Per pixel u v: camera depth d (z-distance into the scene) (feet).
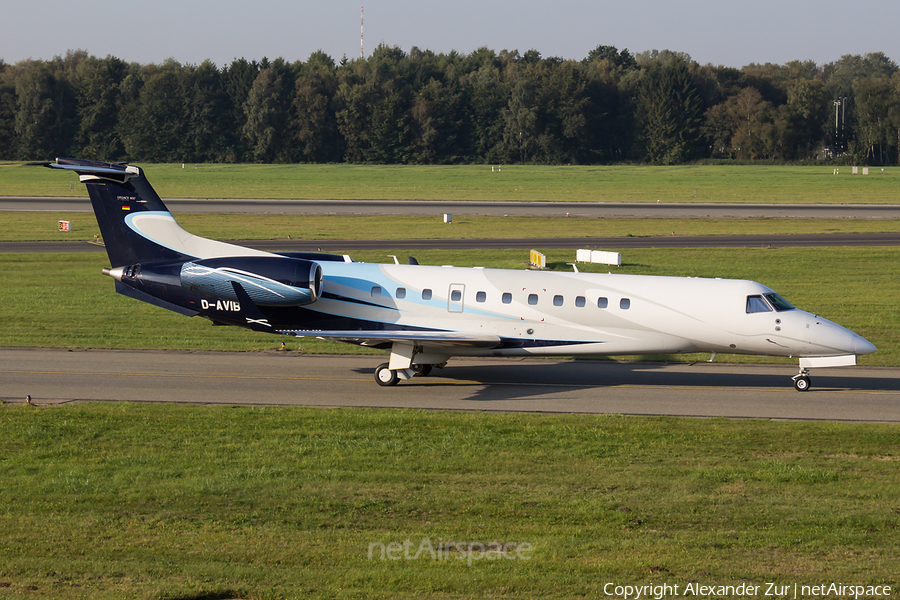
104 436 207.92
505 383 284.61
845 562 135.44
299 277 277.44
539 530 147.95
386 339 269.44
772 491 169.68
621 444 204.03
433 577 128.36
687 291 275.39
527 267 556.10
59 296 458.09
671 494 167.43
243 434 210.38
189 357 319.68
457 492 167.73
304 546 140.26
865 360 322.55
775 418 237.86
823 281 506.07
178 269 290.97
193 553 137.08
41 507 157.89
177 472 179.22
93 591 122.52
